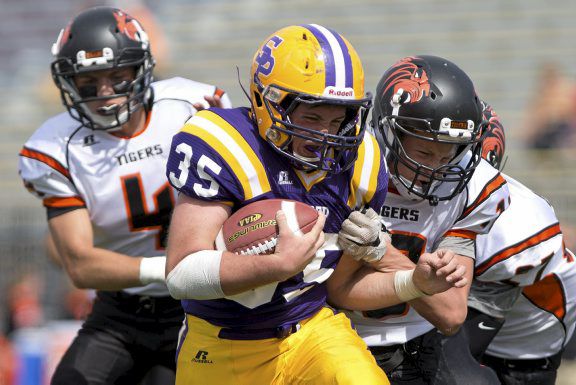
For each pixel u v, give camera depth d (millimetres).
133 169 15055
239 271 10211
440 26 36875
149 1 40781
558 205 30469
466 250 13156
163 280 14188
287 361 11250
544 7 36375
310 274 11320
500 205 13305
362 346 11164
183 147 10836
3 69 41156
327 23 38406
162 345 15734
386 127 12586
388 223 13055
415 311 13383
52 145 14953
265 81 10906
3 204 35781
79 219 14766
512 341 16094
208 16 39844
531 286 15430
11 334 30750
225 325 11305
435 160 12336
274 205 10703
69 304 31281
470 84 12578
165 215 15273
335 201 11359
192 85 16125
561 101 32531
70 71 14453
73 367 15430
